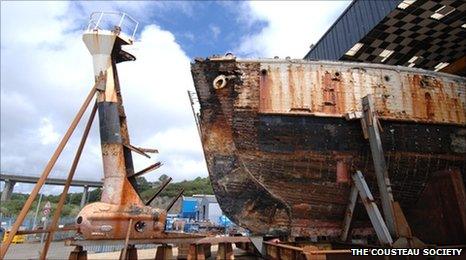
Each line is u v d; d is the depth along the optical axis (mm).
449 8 10227
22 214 5469
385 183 6484
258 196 7438
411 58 13328
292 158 7387
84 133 7273
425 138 8086
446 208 6980
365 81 7891
